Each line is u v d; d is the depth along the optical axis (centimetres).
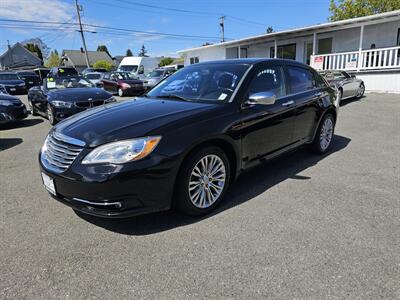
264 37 1883
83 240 276
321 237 272
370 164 459
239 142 336
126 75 1827
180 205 297
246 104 346
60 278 228
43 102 872
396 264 234
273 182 395
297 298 204
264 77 386
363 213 312
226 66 399
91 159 264
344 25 1545
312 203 335
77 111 765
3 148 610
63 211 330
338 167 447
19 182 417
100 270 236
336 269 230
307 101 442
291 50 1970
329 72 1138
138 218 311
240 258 246
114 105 373
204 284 219
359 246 258
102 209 264
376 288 211
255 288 214
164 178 275
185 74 425
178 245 265
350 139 611
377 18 1416
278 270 231
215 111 320
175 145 279
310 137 471
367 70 1459
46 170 289
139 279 225
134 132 274
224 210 324
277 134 393
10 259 251
